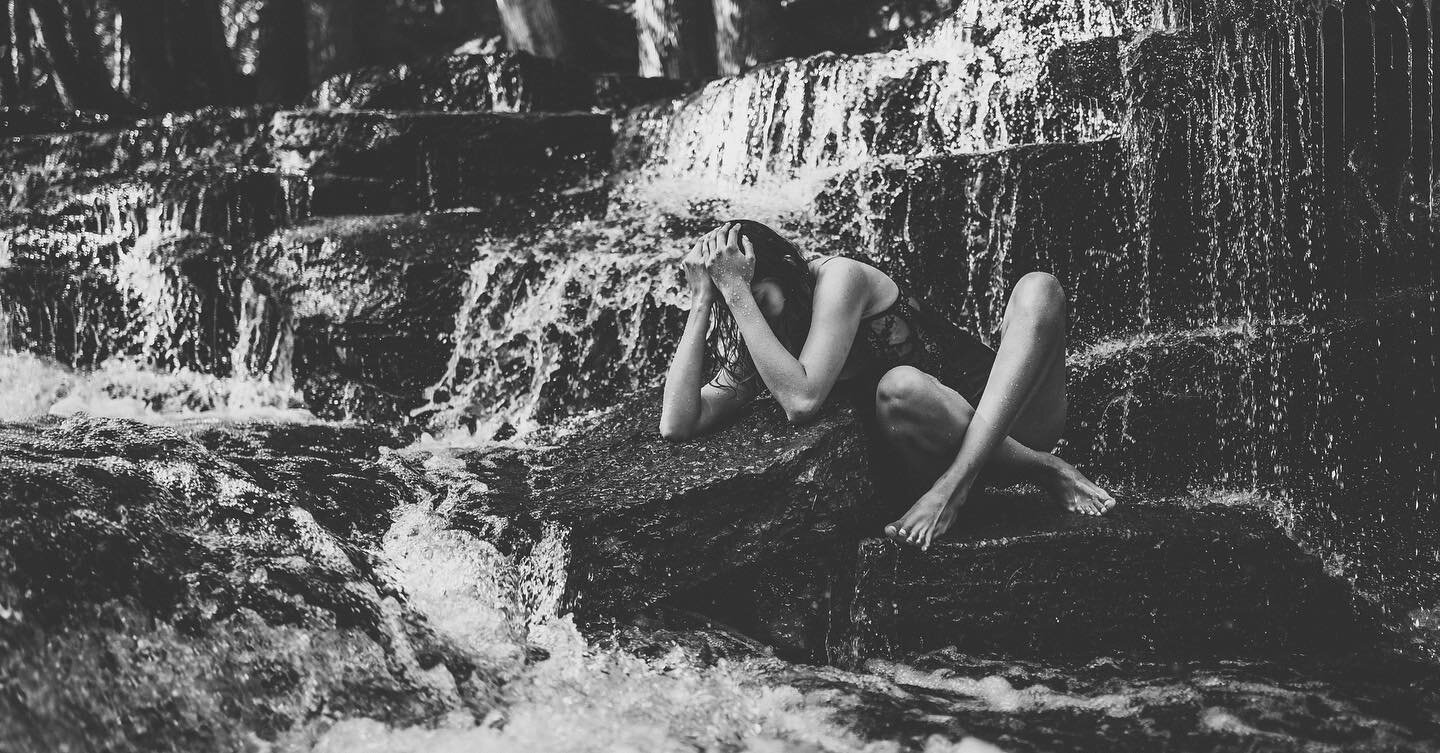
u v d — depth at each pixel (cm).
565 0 1251
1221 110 573
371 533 368
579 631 349
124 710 273
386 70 925
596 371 580
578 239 630
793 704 322
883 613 363
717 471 379
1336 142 595
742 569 373
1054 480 401
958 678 346
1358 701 335
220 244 680
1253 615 379
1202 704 328
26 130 915
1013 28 751
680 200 701
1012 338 389
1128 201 570
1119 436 519
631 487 381
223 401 630
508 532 363
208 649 292
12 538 282
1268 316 566
